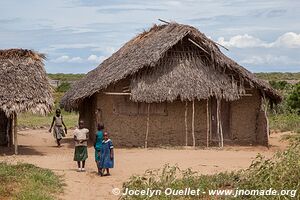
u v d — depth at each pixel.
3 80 18.52
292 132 27.17
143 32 26.59
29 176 13.28
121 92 21.41
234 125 22.42
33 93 18.47
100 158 14.77
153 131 21.75
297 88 35.19
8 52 19.47
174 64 21.62
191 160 17.41
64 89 55.50
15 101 18.09
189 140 21.95
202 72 21.61
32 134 28.53
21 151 20.52
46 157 18.70
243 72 21.52
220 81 21.53
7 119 22.14
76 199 11.96
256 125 22.56
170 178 12.34
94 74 25.95
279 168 10.84
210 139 22.14
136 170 15.54
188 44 22.05
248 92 22.42
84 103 26.92
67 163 17.20
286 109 34.53
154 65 20.81
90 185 13.51
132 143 21.66
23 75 18.84
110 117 21.55
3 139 22.25
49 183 13.05
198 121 22.05
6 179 12.73
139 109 21.73
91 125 25.03
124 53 24.88
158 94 20.83
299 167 10.84
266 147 21.64
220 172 13.73
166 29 23.55
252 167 12.09
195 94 20.95
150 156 18.58
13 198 11.12
